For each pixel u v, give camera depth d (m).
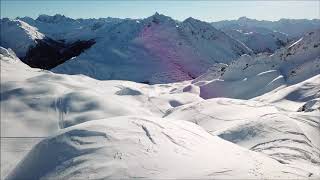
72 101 68.00
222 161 16.67
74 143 18.70
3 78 81.31
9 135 52.12
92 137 19.00
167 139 19.05
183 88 96.12
